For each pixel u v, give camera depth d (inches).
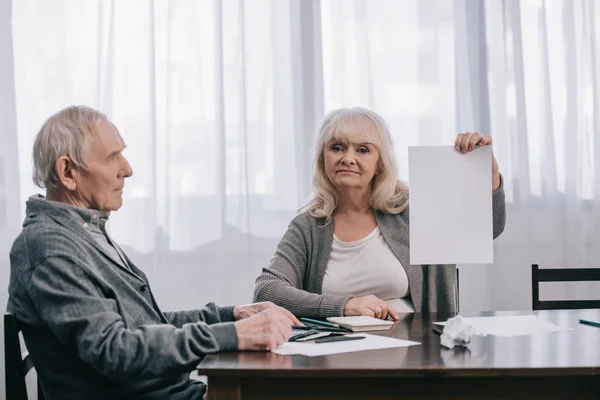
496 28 129.6
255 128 128.4
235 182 128.2
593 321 69.7
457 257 71.2
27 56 126.2
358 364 52.1
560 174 131.6
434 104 129.3
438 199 71.6
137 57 126.4
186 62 127.7
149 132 126.0
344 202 86.7
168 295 127.4
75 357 59.9
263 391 52.8
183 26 127.8
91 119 64.2
